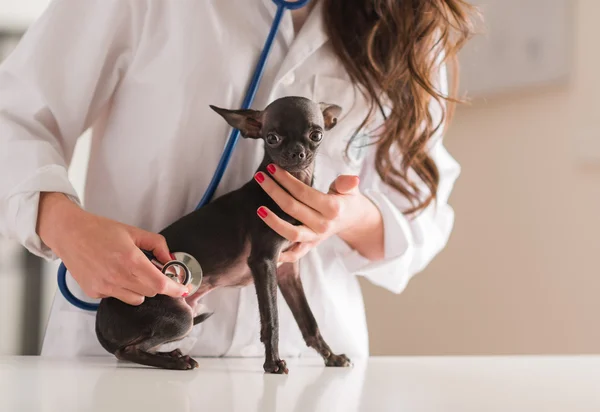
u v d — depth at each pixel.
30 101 1.33
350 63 1.45
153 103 1.37
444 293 2.88
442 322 2.88
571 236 2.50
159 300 1.15
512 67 2.66
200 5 1.34
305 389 0.89
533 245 2.61
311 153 1.14
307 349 1.51
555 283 2.54
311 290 1.51
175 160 1.36
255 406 0.75
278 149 1.13
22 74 1.34
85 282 1.16
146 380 0.95
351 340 1.55
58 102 1.34
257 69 1.35
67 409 0.70
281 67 1.39
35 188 1.22
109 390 0.84
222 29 1.35
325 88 1.45
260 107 1.40
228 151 1.32
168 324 1.15
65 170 1.28
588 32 2.45
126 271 1.11
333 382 0.98
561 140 2.53
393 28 1.49
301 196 1.18
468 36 1.59
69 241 1.16
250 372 1.10
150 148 1.37
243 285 1.25
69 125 1.37
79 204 1.27
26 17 3.43
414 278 2.98
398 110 1.50
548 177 2.58
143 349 1.16
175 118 1.35
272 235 1.15
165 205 1.38
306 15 1.47
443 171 1.72
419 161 1.58
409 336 2.98
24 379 0.93
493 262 2.74
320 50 1.45
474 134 2.81
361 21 1.47
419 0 1.49
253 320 1.43
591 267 2.44
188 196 1.39
